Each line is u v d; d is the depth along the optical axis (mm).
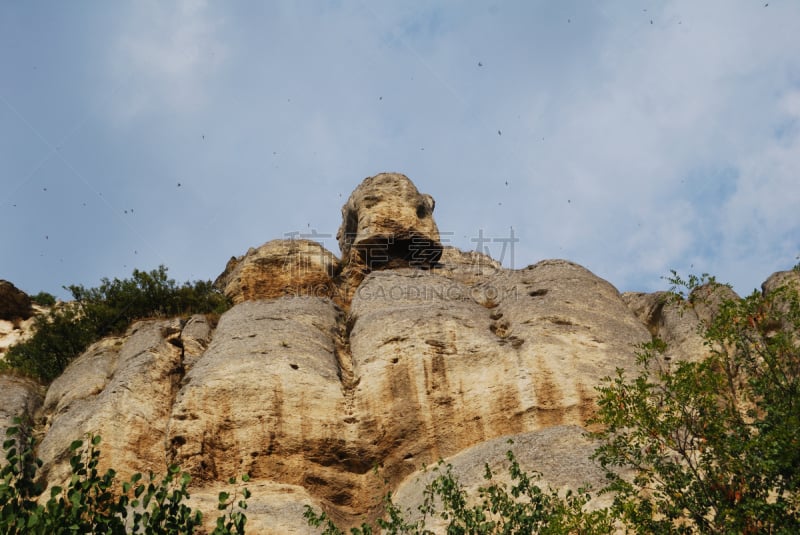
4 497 15273
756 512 17578
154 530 15703
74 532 15047
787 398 19719
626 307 36125
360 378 32188
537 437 27406
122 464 28641
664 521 18797
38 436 32125
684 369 20734
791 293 21922
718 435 19359
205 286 45062
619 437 20781
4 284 51375
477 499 25359
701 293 33562
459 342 32875
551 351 31469
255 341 32938
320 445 30078
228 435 29625
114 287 44000
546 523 18969
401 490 28625
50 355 40844
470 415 30453
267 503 27391
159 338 34344
